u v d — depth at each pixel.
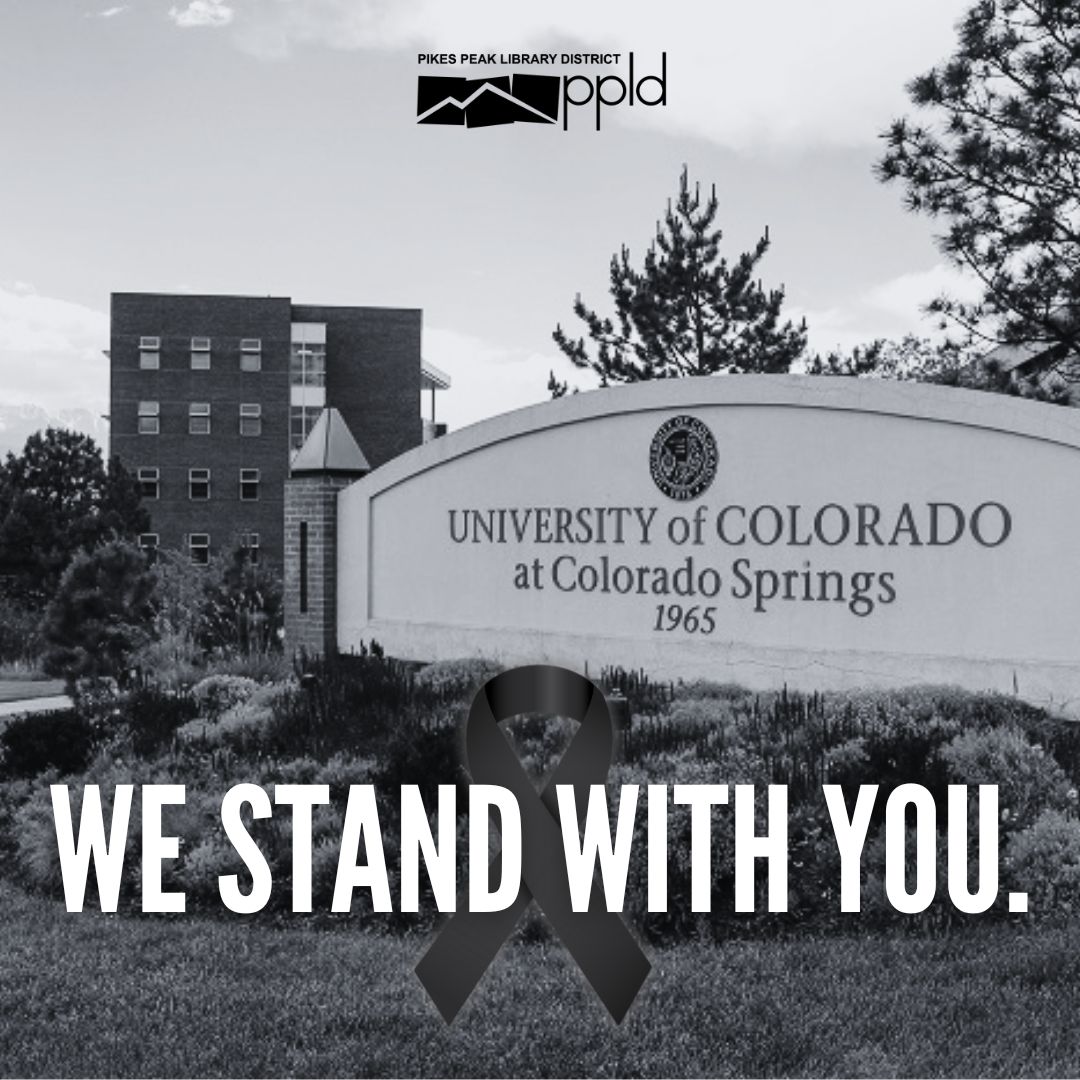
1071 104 20.31
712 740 10.65
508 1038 5.77
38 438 35.69
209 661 19.14
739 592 14.45
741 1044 5.66
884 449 13.32
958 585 12.76
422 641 18.00
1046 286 19.75
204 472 58.22
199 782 10.66
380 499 18.92
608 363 27.02
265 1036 5.92
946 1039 5.67
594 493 15.91
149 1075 5.54
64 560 31.97
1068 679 11.89
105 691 15.03
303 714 12.91
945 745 9.37
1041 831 7.77
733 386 14.45
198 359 58.34
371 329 60.00
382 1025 6.00
